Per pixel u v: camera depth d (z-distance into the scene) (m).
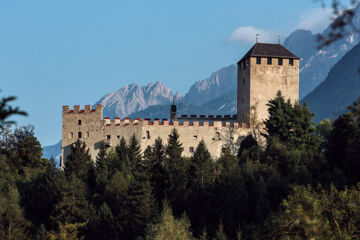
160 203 102.44
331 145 105.81
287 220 47.16
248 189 96.69
